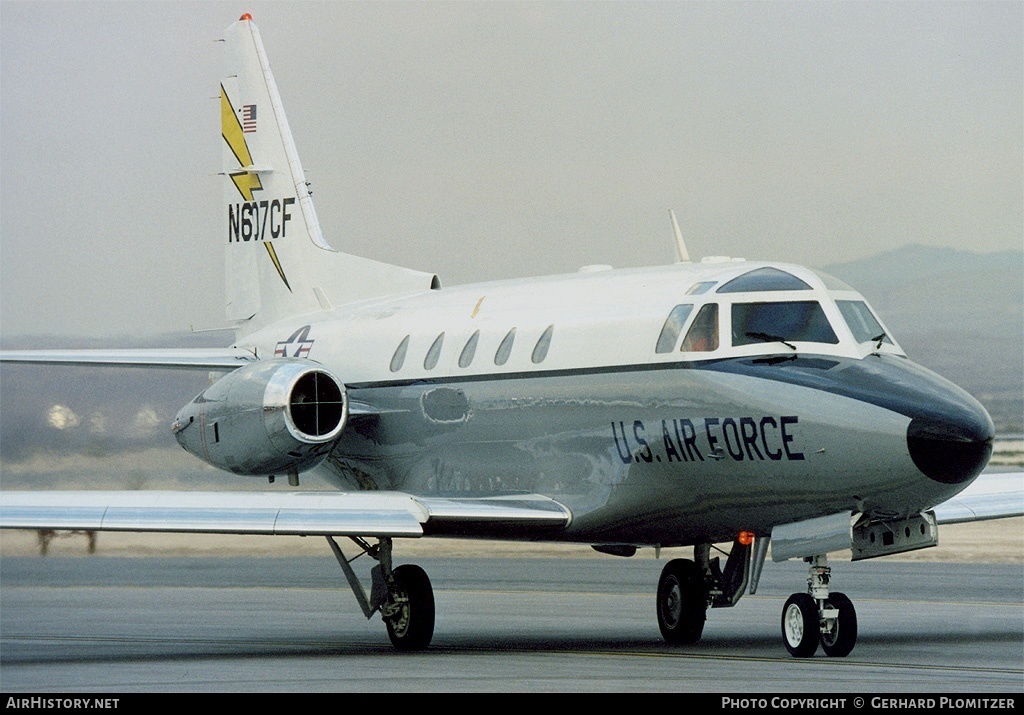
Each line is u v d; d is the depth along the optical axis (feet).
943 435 174.60
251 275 290.76
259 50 293.43
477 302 238.48
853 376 183.93
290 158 286.46
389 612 211.61
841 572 349.00
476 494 214.48
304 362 229.66
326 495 203.51
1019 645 203.10
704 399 192.85
